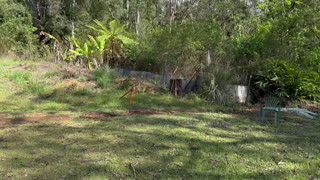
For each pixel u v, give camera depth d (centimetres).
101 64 1148
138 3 2036
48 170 314
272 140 457
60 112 643
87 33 1616
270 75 868
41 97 787
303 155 388
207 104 824
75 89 845
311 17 1037
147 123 552
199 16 1822
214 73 886
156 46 1049
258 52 965
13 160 340
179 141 435
